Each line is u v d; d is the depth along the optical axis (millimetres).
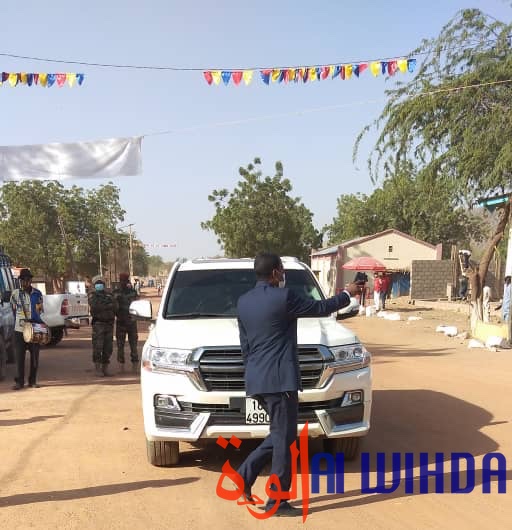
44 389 9516
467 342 15555
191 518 4426
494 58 16000
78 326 15695
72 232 52438
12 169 9961
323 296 6656
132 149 10062
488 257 17031
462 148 16250
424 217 46938
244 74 10352
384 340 16234
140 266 107750
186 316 6324
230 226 45531
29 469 5555
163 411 5234
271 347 4383
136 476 5355
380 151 17703
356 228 50594
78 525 4301
